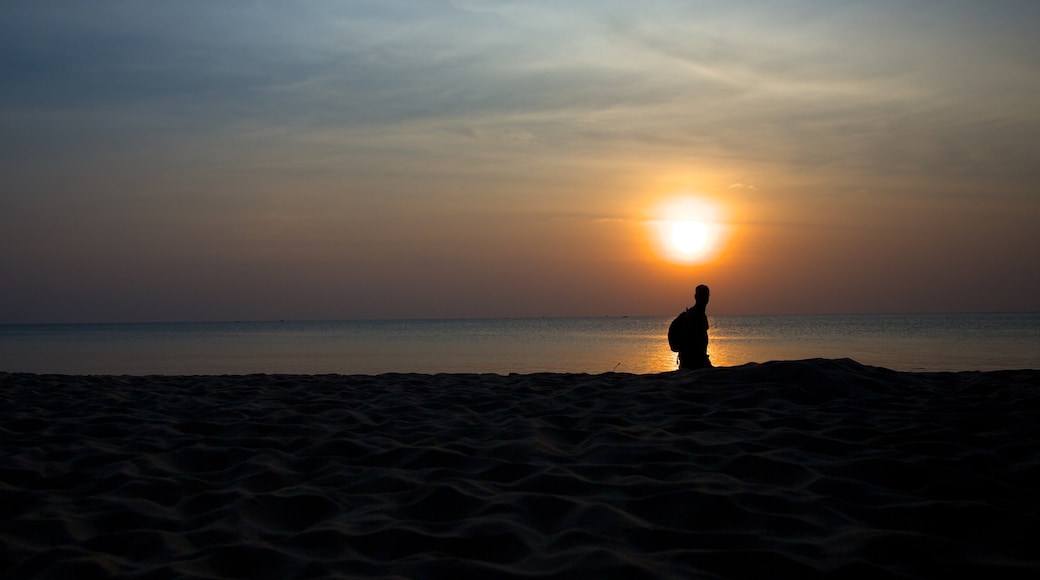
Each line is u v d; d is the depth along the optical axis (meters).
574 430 5.12
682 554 2.77
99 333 101.44
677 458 4.18
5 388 8.00
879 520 3.15
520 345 44.88
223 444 4.88
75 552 2.85
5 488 3.76
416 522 3.22
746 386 6.63
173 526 3.26
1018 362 23.20
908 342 39.94
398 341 54.06
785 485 3.68
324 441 4.86
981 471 3.81
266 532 3.18
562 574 2.61
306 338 65.31
